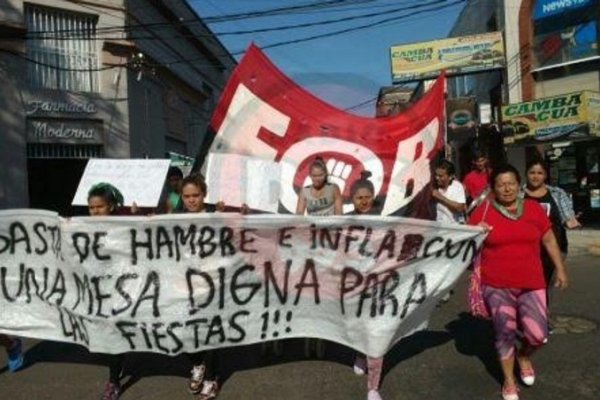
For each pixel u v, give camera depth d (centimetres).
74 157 1944
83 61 1983
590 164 1748
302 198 652
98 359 648
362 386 546
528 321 507
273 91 771
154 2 2397
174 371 602
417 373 577
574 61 1812
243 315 534
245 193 753
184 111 2898
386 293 523
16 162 1784
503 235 507
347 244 523
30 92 1825
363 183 577
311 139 786
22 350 682
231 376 582
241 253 528
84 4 1969
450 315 786
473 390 530
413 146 809
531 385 536
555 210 623
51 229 550
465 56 2147
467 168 2575
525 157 1880
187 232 525
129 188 823
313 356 627
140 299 530
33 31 1861
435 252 520
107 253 532
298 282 533
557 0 1850
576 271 1087
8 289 567
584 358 600
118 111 2045
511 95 2016
